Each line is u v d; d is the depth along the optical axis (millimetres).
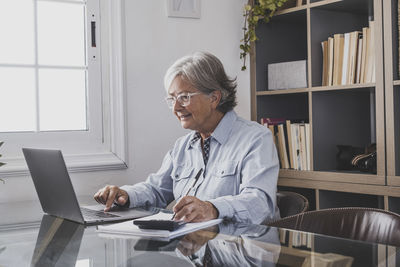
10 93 2566
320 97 2793
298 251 1105
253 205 1679
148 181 2240
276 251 1110
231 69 3092
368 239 1477
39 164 1688
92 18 2717
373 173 2492
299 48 3256
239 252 1105
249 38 3008
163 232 1336
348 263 999
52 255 1152
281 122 2959
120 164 2695
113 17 2725
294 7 2854
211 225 1457
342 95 2873
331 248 1129
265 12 3031
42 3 2633
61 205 1668
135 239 1294
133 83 2766
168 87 2068
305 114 3283
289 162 2875
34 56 2619
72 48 2719
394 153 2352
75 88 2725
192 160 2156
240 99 3119
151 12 2812
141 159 2785
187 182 2125
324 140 2801
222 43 3057
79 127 2740
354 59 2570
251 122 2061
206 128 2074
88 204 2059
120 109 2715
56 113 2680
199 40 2979
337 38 2662
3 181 2312
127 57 2748
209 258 1059
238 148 1970
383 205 2492
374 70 2477
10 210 2018
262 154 1880
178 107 2039
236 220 1625
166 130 2859
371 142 3006
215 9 3031
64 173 1554
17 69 2576
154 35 2826
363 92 2920
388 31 2361
